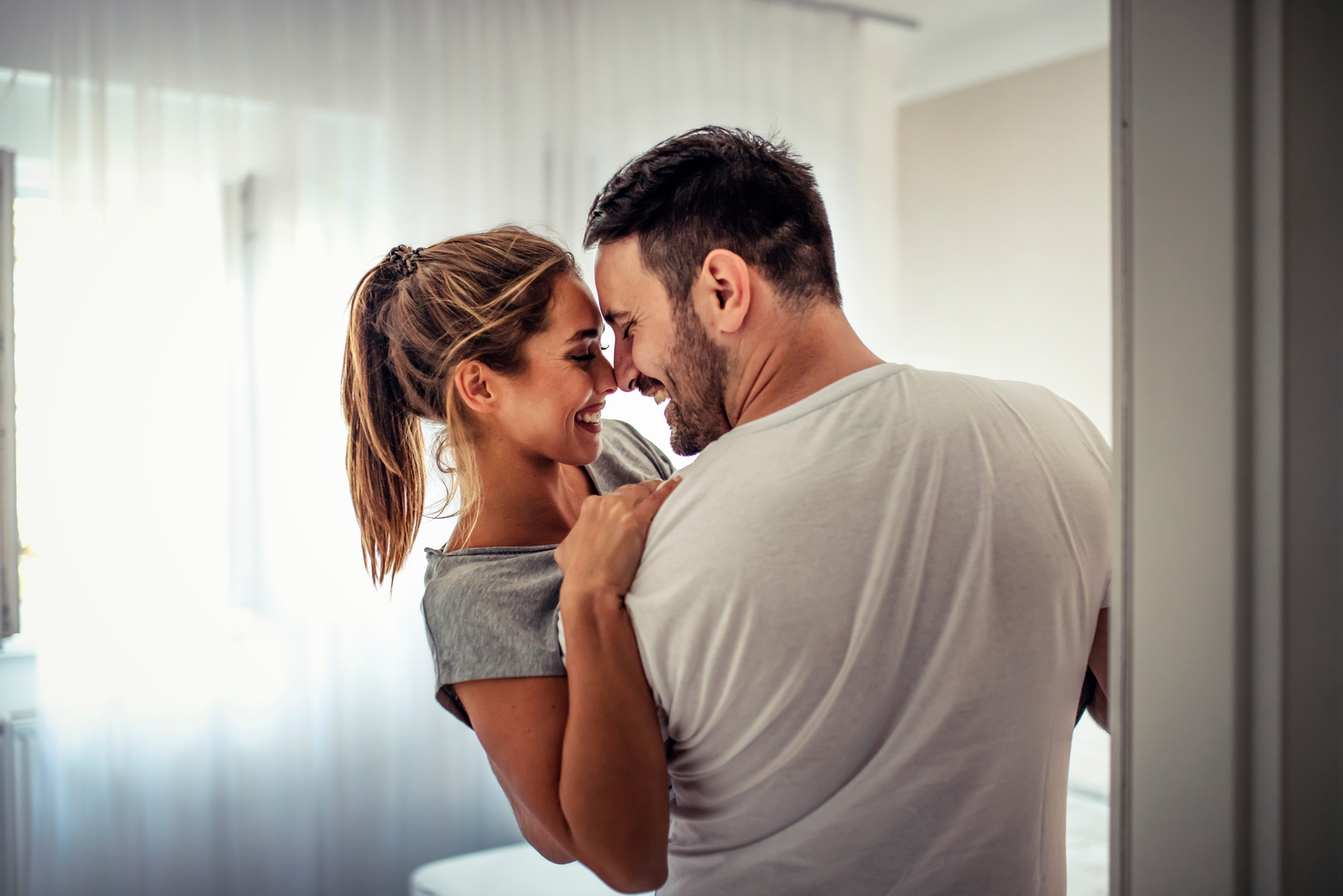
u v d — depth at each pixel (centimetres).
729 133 78
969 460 69
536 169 296
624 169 81
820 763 68
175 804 245
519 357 90
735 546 66
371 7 273
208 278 250
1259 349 53
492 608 81
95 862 237
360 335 100
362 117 273
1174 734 56
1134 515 59
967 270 379
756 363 76
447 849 280
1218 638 54
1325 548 54
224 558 251
